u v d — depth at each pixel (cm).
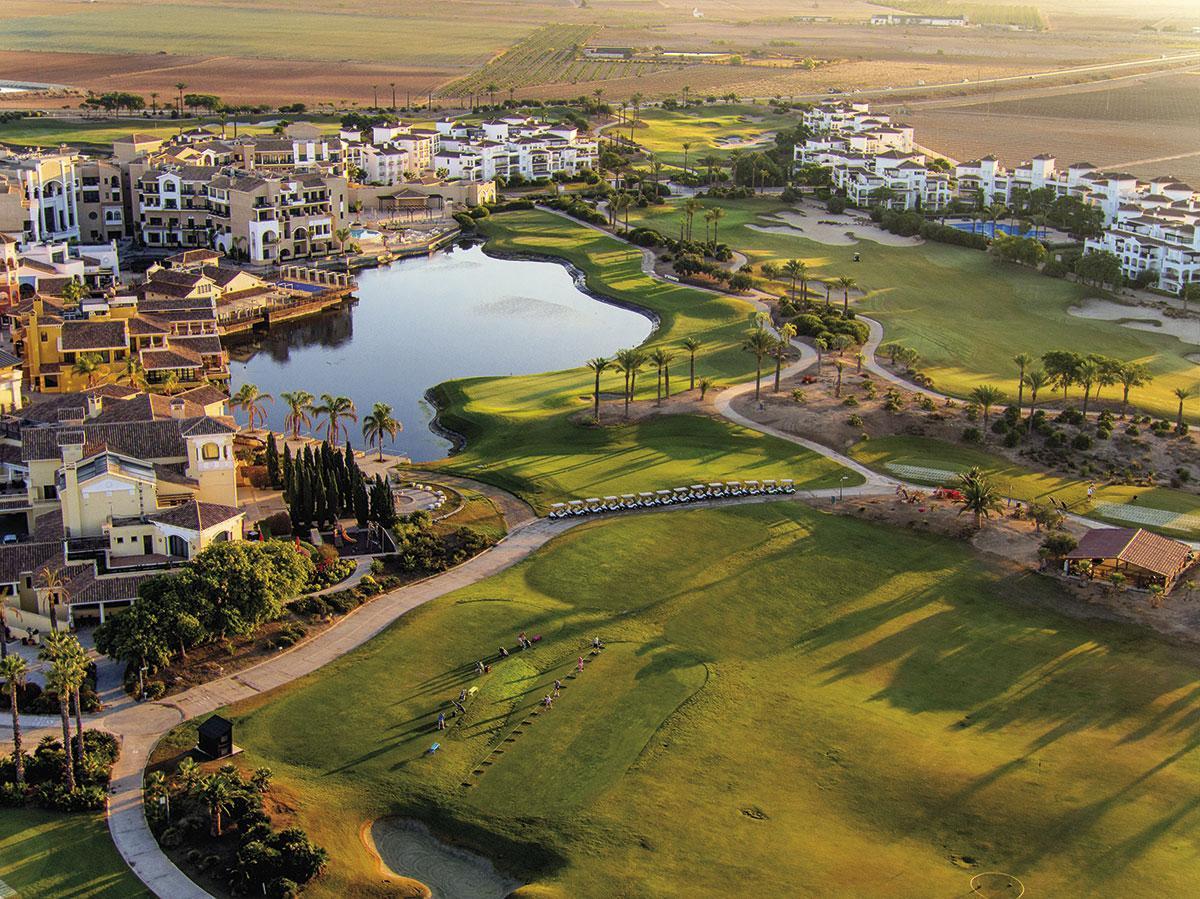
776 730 14212
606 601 17112
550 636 16150
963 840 12456
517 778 13325
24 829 12362
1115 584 17575
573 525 19600
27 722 14225
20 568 16750
